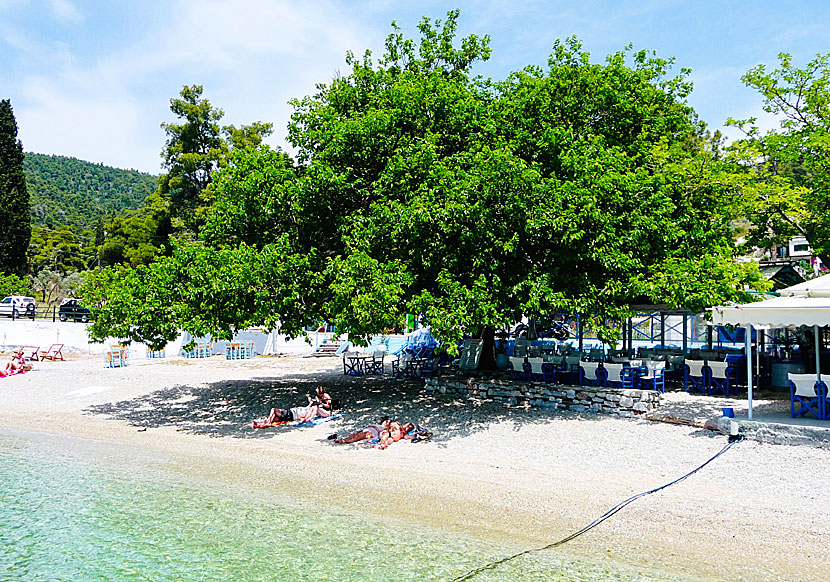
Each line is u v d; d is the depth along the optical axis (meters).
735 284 14.83
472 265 15.23
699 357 19.53
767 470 11.18
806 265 26.67
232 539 8.70
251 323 15.08
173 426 16.48
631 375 17.25
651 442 13.31
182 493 10.84
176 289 15.31
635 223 14.62
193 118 58.62
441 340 13.98
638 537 8.66
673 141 18.97
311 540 8.65
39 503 10.30
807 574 7.45
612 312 14.97
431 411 17.22
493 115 16.78
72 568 7.77
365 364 26.94
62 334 36.16
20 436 15.44
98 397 20.88
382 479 11.51
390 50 20.66
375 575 7.46
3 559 8.05
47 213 173.75
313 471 12.10
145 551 8.30
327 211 16.52
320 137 17.39
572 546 8.39
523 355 22.70
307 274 14.94
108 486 11.26
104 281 17.02
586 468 11.91
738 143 19.42
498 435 14.53
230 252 15.06
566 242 14.31
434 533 8.90
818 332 13.42
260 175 16.61
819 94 19.97
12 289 55.53
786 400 16.03
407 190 15.20
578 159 14.93
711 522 9.09
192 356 34.28
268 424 16.20
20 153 65.56
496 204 14.53
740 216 20.66
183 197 59.81
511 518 9.46
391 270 14.41
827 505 9.54
